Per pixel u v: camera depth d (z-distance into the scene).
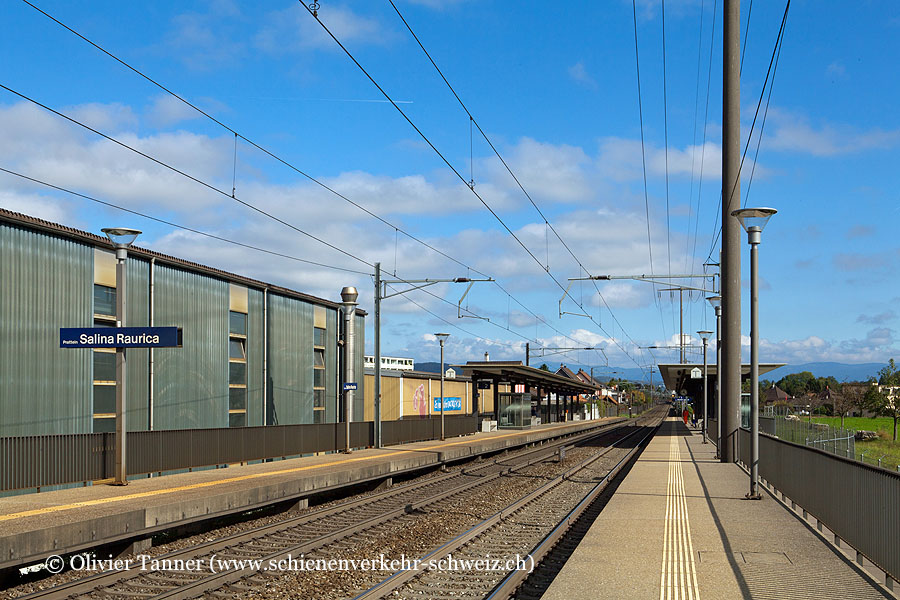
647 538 11.36
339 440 29.20
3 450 15.09
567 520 14.27
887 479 8.51
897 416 57.94
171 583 9.84
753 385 16.25
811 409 107.19
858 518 9.66
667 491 17.45
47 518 12.27
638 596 8.07
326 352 33.59
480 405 71.06
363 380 37.47
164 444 19.41
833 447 21.41
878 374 63.41
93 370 19.78
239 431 22.69
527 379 60.72
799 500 13.91
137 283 21.48
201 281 24.48
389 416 49.44
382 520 14.83
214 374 24.98
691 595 8.10
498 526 14.23
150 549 12.78
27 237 17.91
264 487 16.17
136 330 16.77
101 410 20.11
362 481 20.78
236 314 26.69
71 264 19.14
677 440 42.72
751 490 15.99
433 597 9.08
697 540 11.20
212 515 14.44
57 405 18.56
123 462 17.17
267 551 11.86
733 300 26.08
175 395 22.97
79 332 16.92
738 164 25.64
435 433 39.38
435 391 59.34
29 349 17.83
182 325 23.42
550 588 8.41
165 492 15.91
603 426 75.12
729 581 8.70
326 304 33.47
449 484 22.70
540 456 34.84
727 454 25.88
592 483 22.64
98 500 14.64
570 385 76.06
